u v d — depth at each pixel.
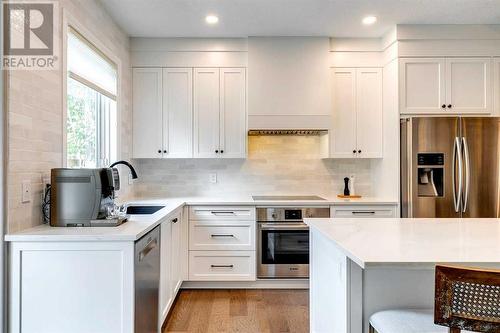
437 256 1.26
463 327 0.93
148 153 3.50
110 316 1.68
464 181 3.04
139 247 1.77
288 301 2.98
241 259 3.24
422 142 3.09
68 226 1.87
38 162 1.87
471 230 1.78
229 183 3.83
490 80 3.25
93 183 1.89
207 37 3.50
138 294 1.75
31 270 1.66
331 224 1.94
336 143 3.54
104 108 3.01
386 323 1.29
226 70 3.52
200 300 2.99
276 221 3.24
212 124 3.53
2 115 1.61
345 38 3.53
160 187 3.79
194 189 3.80
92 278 1.67
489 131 3.06
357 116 3.55
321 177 3.84
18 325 1.66
